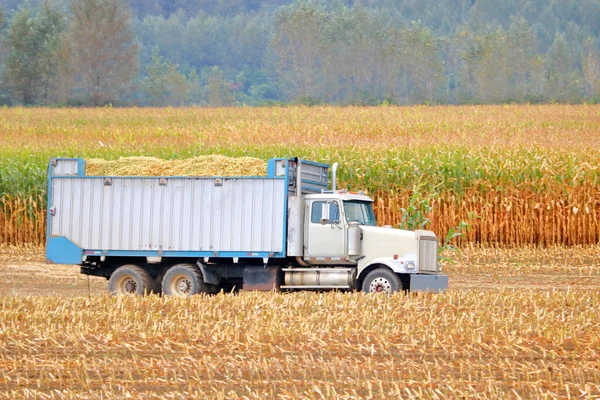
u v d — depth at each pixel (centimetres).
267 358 4225
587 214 9725
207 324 4941
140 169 7181
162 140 15688
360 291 6612
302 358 4197
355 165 10619
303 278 6631
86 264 7131
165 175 7150
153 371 3991
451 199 10025
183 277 6794
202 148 13012
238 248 6669
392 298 5850
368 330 4731
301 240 6644
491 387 3562
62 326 4997
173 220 6819
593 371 3900
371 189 10406
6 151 12900
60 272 8588
